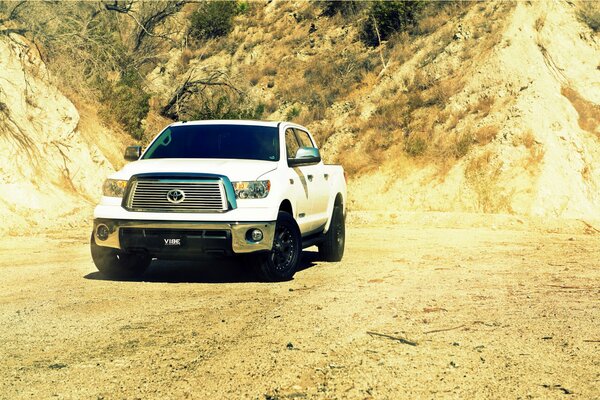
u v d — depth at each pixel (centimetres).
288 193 1022
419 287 956
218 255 956
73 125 2623
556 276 1088
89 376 527
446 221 2481
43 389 496
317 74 5003
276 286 962
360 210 3089
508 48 3522
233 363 561
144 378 522
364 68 4691
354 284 983
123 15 3828
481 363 561
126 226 962
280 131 1102
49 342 636
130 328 691
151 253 970
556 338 647
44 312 775
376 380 515
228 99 3928
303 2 6022
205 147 1073
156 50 4203
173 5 4138
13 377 525
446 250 1539
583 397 477
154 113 3778
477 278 1056
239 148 1069
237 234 941
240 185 962
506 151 3030
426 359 573
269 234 961
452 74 3672
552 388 496
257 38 5738
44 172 2381
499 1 4012
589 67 3541
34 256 1375
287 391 490
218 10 5850
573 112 3269
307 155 1097
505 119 3177
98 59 3109
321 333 665
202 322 718
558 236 2023
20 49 2638
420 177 3127
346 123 3794
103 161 2797
